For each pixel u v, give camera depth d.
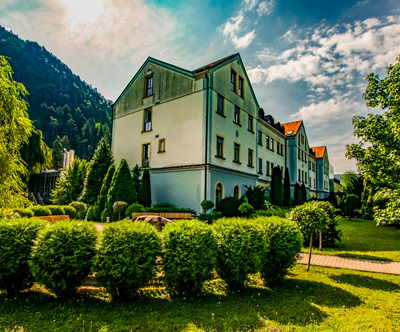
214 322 4.06
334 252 9.79
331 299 5.20
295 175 35.12
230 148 19.38
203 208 15.41
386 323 4.15
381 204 18.66
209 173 16.66
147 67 21.47
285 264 6.02
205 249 5.13
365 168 9.44
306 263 8.14
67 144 92.62
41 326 3.78
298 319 4.24
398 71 8.33
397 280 6.45
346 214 26.28
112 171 18.19
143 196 17.64
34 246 4.80
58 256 4.58
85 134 102.06
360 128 9.38
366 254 9.44
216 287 5.79
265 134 29.42
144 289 5.46
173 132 18.75
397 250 10.27
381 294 5.48
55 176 33.03
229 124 19.44
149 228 5.17
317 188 48.75
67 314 4.18
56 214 13.73
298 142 37.41
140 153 20.92
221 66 18.80
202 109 17.28
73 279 4.77
